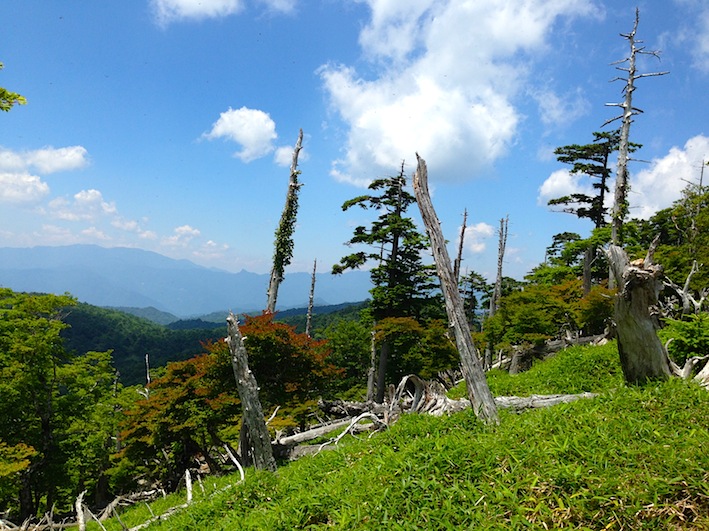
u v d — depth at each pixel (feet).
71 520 54.24
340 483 17.88
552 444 16.63
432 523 13.69
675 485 13.38
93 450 77.30
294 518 16.15
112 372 93.15
